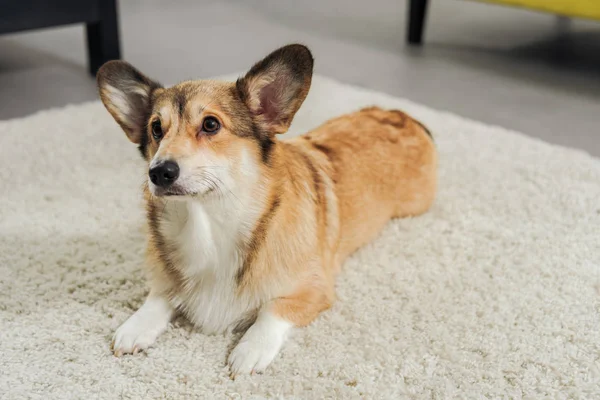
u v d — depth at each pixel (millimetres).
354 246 1296
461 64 2404
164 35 2670
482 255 1308
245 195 1096
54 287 1227
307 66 1104
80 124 1741
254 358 1084
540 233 1365
